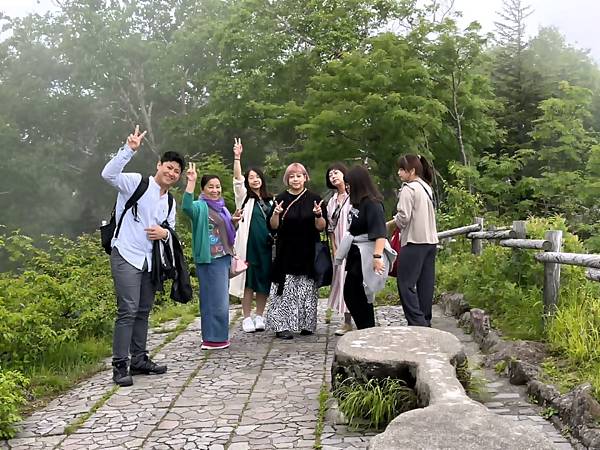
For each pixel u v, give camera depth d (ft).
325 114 49.01
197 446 11.59
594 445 10.37
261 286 21.17
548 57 86.07
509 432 8.54
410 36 50.75
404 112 45.21
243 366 17.11
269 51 67.77
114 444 11.92
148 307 16.74
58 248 29.91
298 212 19.94
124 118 94.99
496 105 54.75
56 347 18.21
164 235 16.21
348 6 63.72
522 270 20.16
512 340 16.75
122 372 15.88
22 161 88.38
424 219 17.03
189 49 81.25
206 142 81.61
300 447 11.34
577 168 53.01
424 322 16.99
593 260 14.37
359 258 17.38
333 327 21.80
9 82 95.55
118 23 86.17
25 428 13.09
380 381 12.35
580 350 14.19
